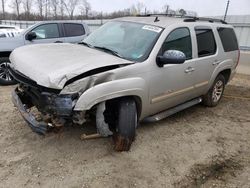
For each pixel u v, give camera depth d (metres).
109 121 4.10
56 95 3.38
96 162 3.83
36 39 8.08
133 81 3.88
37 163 3.72
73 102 3.42
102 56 3.98
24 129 4.58
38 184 3.35
